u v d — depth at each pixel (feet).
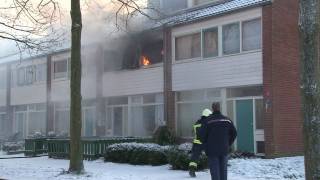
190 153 48.83
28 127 110.42
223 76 66.13
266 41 61.11
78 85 47.26
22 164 59.57
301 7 26.25
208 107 68.85
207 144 34.24
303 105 26.08
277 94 60.90
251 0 64.54
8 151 84.69
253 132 62.80
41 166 56.39
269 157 59.72
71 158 47.06
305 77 26.00
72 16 47.52
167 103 73.82
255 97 63.00
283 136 61.26
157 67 76.59
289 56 63.05
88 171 49.06
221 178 34.35
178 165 49.32
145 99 79.92
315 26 25.88
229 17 65.72
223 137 34.27
